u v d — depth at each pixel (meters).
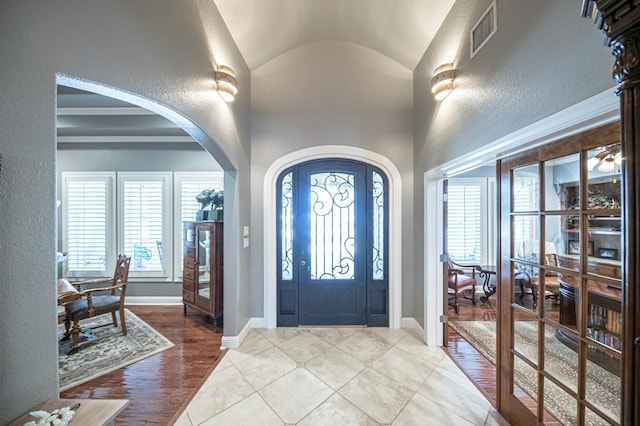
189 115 2.04
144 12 1.59
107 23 1.35
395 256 3.46
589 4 0.89
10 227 0.98
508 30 1.71
